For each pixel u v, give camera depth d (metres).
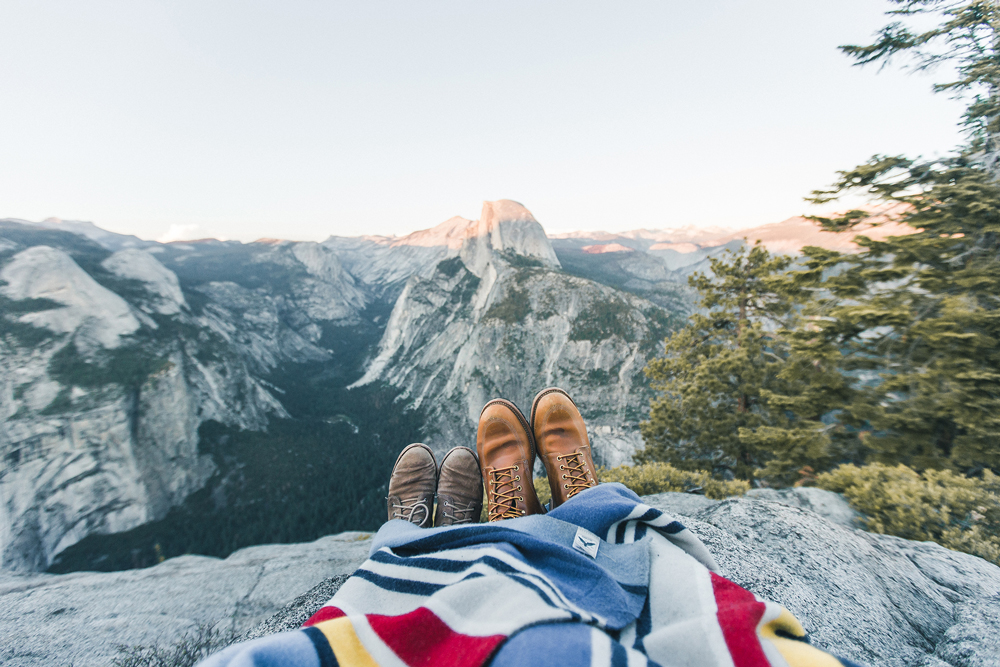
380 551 1.52
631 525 1.63
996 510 4.36
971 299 11.34
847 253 13.40
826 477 5.96
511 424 3.38
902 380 12.02
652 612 1.20
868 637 1.88
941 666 1.69
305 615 2.38
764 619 1.06
